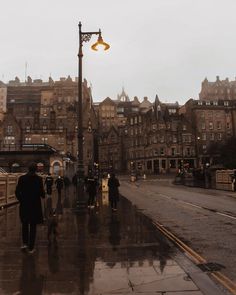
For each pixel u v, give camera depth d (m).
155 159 96.38
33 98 124.06
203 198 24.23
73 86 112.19
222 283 5.35
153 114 99.38
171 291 4.95
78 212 15.59
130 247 8.11
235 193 29.23
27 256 7.25
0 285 5.34
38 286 5.28
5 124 82.12
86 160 95.81
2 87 124.19
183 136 97.56
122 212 15.77
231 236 9.72
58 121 97.12
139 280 5.50
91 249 7.89
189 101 102.06
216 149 88.75
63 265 6.49
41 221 7.78
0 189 18.16
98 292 4.96
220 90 159.00
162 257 7.09
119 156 108.62
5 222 12.65
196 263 6.65
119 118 126.62
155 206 18.78
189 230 10.75
